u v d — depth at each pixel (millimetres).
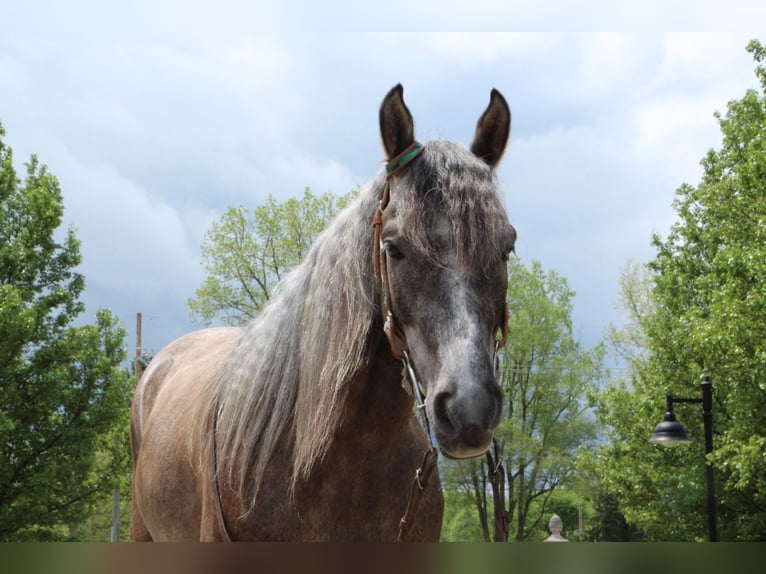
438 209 2240
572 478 28203
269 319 2957
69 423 17141
